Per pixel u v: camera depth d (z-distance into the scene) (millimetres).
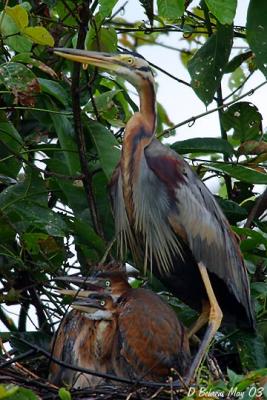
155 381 12164
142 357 12297
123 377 12047
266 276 13992
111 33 13445
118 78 15000
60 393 10602
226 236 13328
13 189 12812
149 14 14086
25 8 12539
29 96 12414
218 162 13477
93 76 12992
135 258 13688
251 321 13062
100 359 12492
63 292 12695
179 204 13180
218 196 13875
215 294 13500
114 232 13742
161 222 13281
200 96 13695
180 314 13672
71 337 12586
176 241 13344
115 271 12805
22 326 13625
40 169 12883
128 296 12578
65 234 12875
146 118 13445
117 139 14297
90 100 13484
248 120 13688
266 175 13273
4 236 12836
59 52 12953
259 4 13109
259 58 13133
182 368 12367
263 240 13109
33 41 12484
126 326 12344
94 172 13375
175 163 13258
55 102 13641
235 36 14531
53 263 13227
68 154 13234
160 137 14156
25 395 10391
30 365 12734
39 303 13258
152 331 12320
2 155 13328
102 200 13688
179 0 11852
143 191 13281
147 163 13297
